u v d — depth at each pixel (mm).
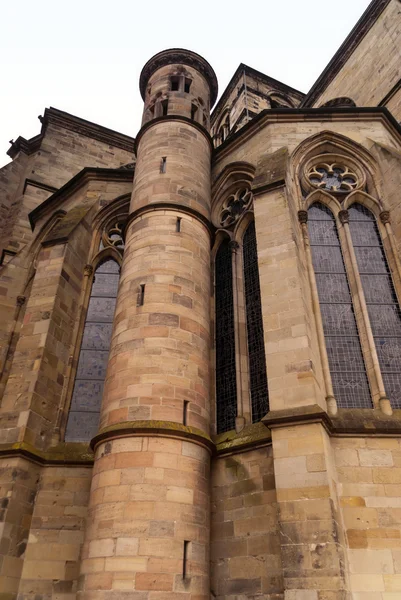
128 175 23922
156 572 10938
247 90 40062
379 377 13992
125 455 12453
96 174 23969
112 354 14984
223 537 12781
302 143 19438
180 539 11570
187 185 19312
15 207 30531
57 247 20000
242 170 20484
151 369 13984
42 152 33094
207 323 16328
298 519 10531
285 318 13406
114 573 10906
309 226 17766
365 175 18891
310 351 12703
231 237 19250
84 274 20750
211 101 27016
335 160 19703
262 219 15781
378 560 10742
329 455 11547
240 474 13312
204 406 14336
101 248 22047
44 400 16562
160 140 21016
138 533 11344
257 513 12430
